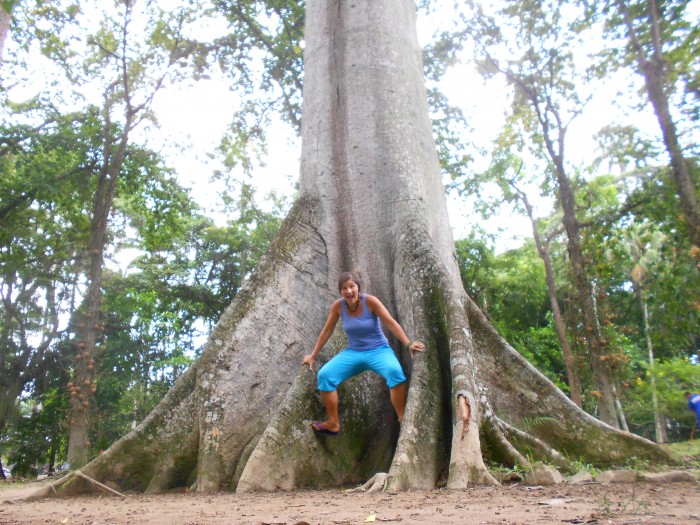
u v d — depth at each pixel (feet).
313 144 24.58
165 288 93.35
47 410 77.87
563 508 9.40
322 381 16.72
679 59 46.06
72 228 65.98
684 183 42.65
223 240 101.50
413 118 24.77
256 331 19.88
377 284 21.42
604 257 58.34
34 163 60.44
